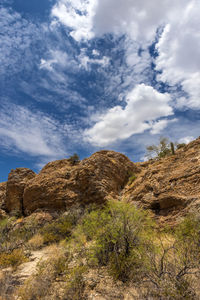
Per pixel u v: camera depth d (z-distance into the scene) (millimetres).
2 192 23547
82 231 5766
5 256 6340
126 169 17625
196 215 5297
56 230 10836
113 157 17984
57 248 7840
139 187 11641
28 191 17359
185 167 10297
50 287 3879
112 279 3908
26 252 7633
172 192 9117
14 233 11047
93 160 15484
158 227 7688
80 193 14266
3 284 4062
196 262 2918
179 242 3760
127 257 4203
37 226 12531
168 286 2807
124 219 4688
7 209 19609
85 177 14344
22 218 16219
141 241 4254
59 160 20047
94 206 12258
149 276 3018
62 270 4691
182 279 2855
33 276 4465
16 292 3846
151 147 20766
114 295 3250
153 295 2875
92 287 3678
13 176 20531
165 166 11828
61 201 14492
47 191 15773
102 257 4727
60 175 16797
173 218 7793
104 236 4797
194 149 11703
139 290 3102
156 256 3713
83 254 5305
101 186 13531
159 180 10547
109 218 5023
